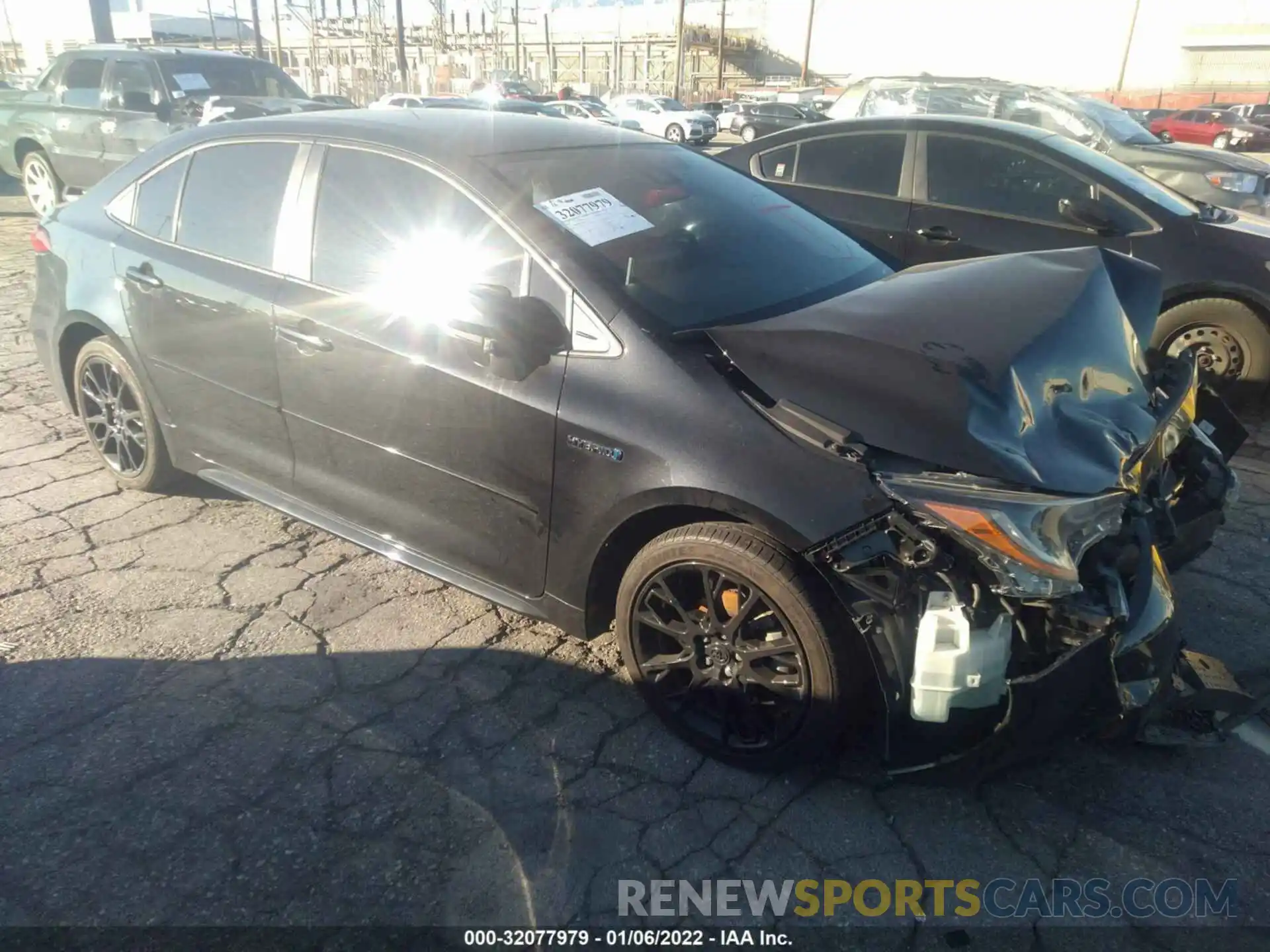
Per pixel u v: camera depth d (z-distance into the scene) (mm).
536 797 2643
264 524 4125
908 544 2295
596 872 2412
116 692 3018
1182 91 55219
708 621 2697
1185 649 2910
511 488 2916
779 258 3297
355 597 3586
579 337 2781
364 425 3229
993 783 2699
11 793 2609
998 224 5879
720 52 60375
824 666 2471
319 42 55188
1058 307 2873
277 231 3465
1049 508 2236
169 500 4301
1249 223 5781
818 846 2494
